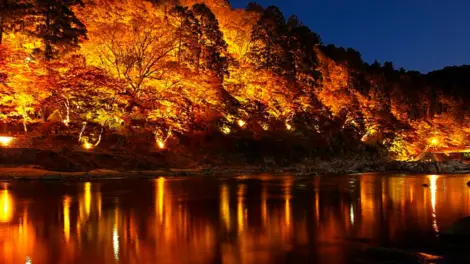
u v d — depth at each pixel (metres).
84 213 18.23
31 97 45.72
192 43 66.12
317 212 19.06
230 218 17.42
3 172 34.16
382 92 100.88
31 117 47.12
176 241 13.34
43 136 43.38
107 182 33.06
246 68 77.94
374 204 21.77
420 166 57.34
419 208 20.36
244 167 54.78
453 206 21.06
